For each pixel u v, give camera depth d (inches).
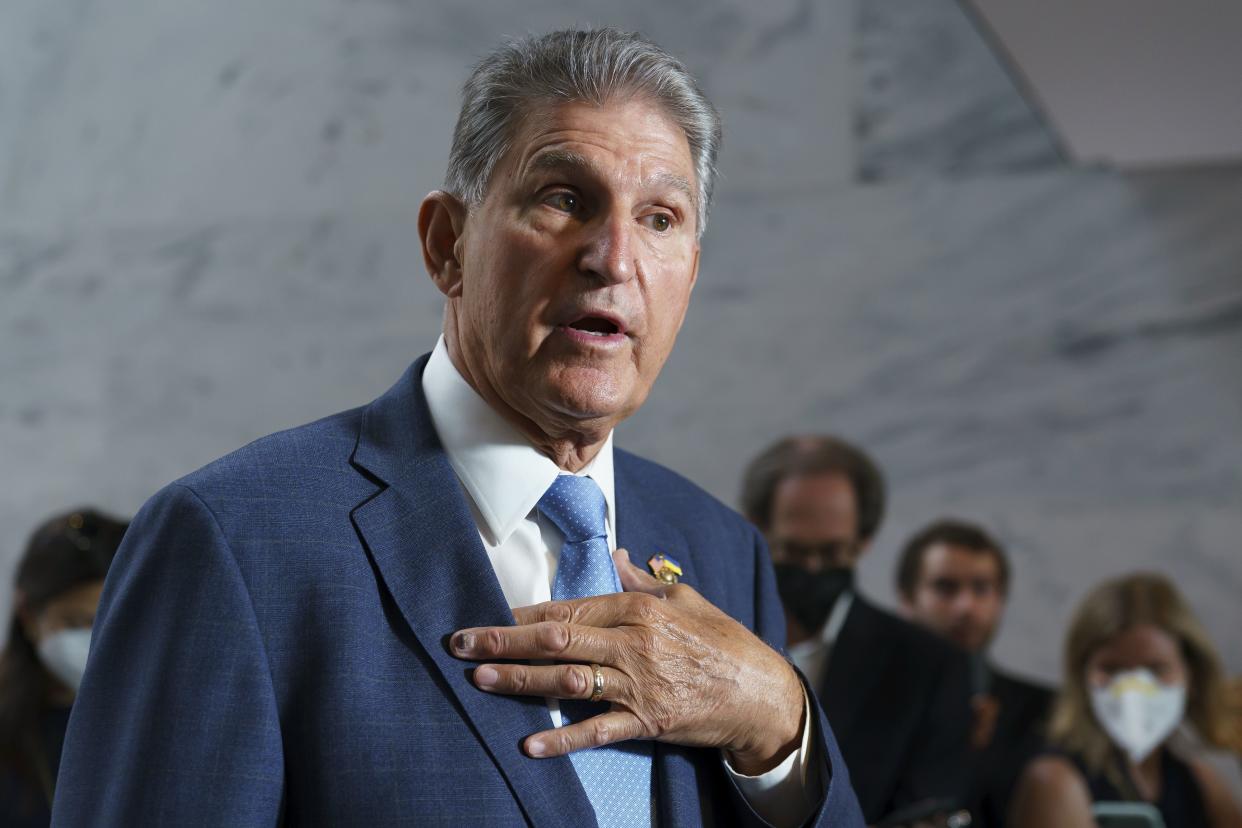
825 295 171.5
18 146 197.0
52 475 188.1
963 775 156.1
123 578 48.8
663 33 181.6
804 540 164.6
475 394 55.5
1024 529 161.3
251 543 48.6
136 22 198.1
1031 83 151.1
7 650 146.6
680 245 54.6
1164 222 164.1
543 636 49.4
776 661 55.1
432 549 51.5
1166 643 155.3
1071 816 153.1
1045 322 165.5
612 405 52.5
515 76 53.7
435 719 47.6
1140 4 131.0
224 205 191.2
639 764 51.8
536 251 51.8
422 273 184.9
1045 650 158.1
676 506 64.5
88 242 193.2
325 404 183.9
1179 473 159.2
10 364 191.5
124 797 44.5
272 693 46.6
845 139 174.6
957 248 169.2
